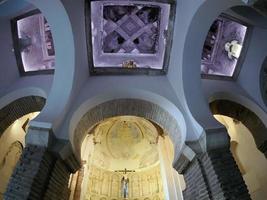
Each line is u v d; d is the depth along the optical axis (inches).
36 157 177.9
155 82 250.1
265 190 308.7
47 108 206.5
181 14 221.1
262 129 266.5
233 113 291.0
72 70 214.7
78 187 430.9
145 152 591.8
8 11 228.7
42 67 272.8
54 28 205.2
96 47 251.4
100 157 581.0
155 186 532.7
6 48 252.1
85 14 221.9
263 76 276.1
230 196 161.2
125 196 546.0
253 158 336.5
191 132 207.9
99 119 256.4
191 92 221.5
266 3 129.8
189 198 195.8
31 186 160.9
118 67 253.9
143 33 253.3
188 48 219.8
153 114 255.0
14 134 342.6
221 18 255.9
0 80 255.3
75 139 220.7
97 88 241.0
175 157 219.8
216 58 282.4
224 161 182.5
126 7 231.5
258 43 271.0
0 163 314.5
